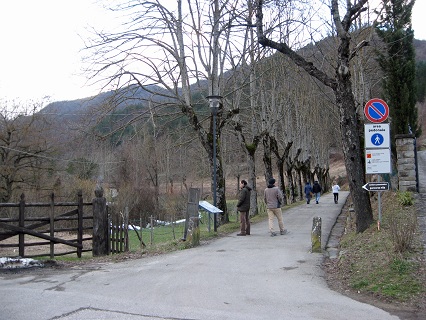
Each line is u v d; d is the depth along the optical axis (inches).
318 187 1244.5
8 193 1346.0
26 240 858.8
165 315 233.5
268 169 1097.4
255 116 1020.5
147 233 1037.2
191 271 350.3
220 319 226.5
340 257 371.6
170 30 708.0
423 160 1669.5
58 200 1311.5
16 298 270.8
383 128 430.6
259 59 880.3
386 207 561.6
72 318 227.9
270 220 558.3
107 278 334.3
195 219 496.1
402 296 262.1
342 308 247.4
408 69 946.7
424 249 333.1
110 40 666.2
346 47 465.1
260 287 296.4
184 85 729.6
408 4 837.8
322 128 1857.8
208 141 745.6
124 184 1461.6
